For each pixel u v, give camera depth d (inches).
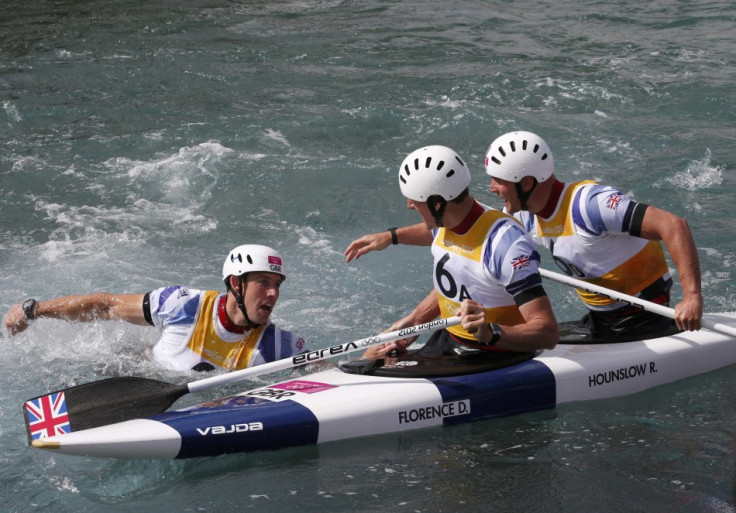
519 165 494.6
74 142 1027.9
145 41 1423.5
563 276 525.7
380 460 455.2
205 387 481.1
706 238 759.7
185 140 1031.6
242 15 1601.9
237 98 1174.3
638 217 488.7
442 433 482.9
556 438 473.7
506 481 430.9
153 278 719.1
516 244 461.4
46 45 1398.9
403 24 1541.6
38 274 723.4
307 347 602.5
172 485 434.9
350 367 518.6
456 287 489.1
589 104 1147.9
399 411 482.0
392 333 488.7
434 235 501.7
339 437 474.6
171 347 532.7
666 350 535.8
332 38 1454.2
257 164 964.6
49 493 428.1
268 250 517.0
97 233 808.3
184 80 1243.8
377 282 715.4
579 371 513.3
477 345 512.1
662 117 1097.4
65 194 894.4
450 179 462.3
